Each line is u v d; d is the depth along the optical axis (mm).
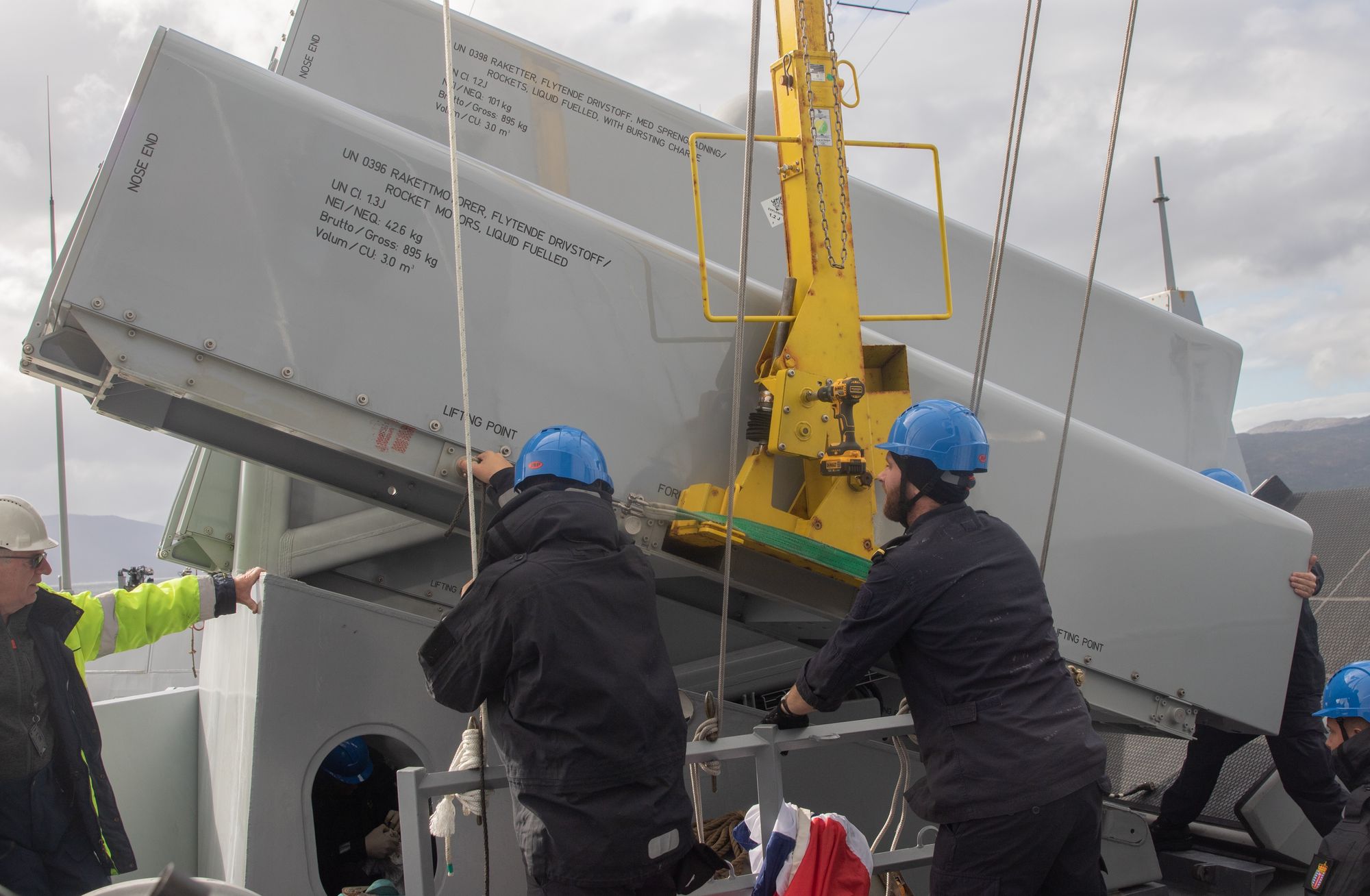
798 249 3084
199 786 3965
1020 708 2252
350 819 3406
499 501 2852
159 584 2863
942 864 2299
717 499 2992
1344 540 5488
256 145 2688
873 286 4809
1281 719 3738
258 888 2756
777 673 3979
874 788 3709
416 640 3062
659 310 3104
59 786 2523
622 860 2014
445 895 3002
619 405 3029
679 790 2139
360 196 2781
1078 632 3434
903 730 2695
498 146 4207
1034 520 3414
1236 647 3629
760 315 3238
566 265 2990
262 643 2824
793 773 3619
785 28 3164
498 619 2102
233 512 3703
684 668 3883
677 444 3102
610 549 2242
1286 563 3701
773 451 2910
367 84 4059
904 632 2336
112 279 2570
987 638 2287
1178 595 3557
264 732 2805
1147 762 4961
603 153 4371
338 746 3227
